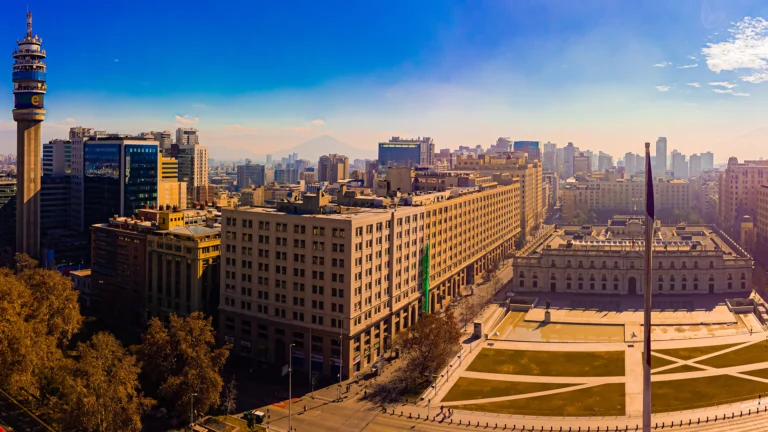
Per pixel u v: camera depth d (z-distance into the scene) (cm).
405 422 15212
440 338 18062
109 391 13050
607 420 15038
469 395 16825
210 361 15262
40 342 15538
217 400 15062
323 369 18625
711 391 16712
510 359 19800
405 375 18062
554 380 17850
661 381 17550
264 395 17075
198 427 14800
